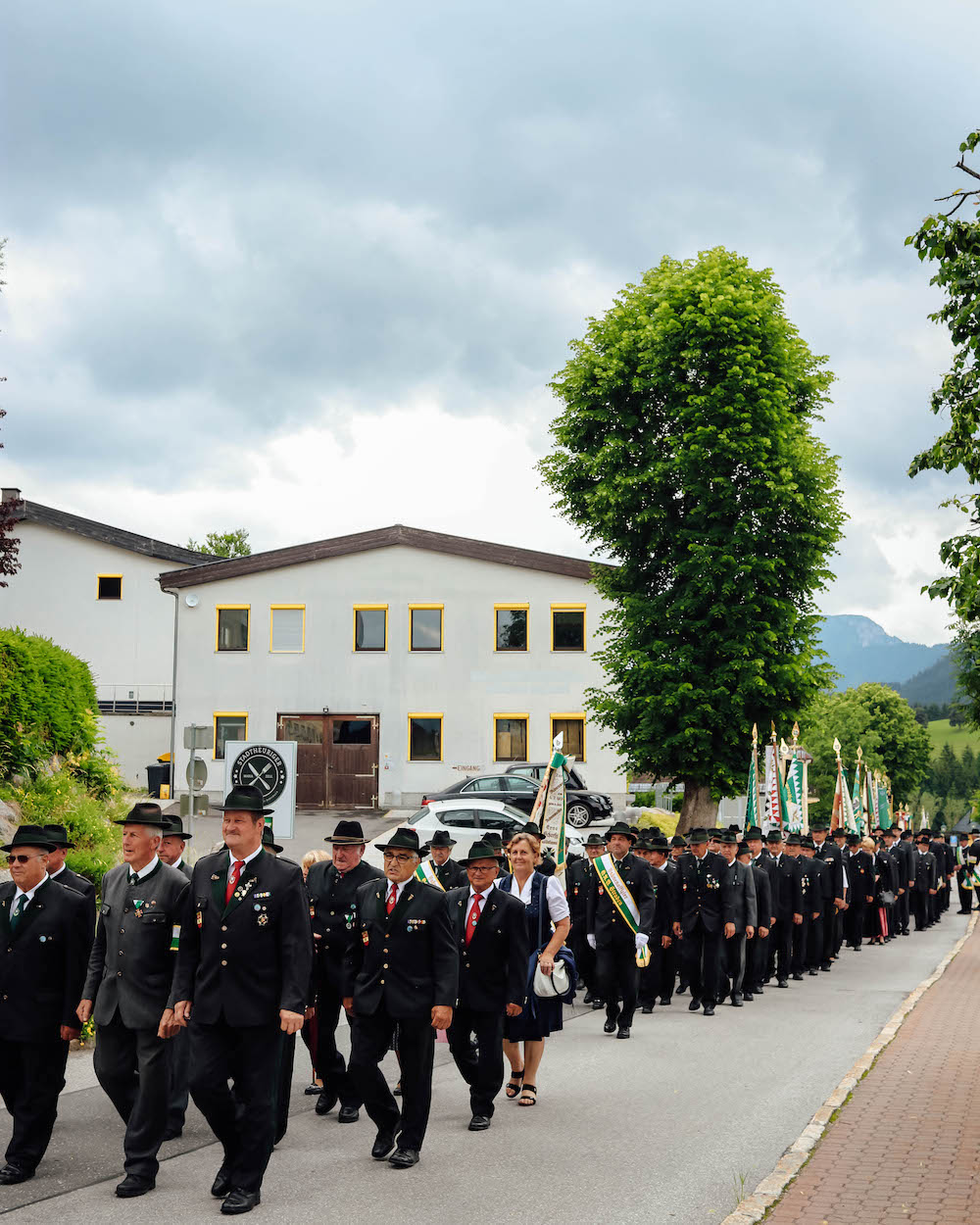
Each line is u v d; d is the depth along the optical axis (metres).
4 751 20.94
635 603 30.53
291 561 41.34
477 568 40.78
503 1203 7.07
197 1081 7.14
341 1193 7.30
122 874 8.02
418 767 40.53
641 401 31.30
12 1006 7.74
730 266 31.33
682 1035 13.20
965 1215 6.68
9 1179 7.50
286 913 7.28
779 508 29.62
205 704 41.44
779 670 29.31
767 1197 7.05
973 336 9.71
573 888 15.85
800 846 19.77
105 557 49.91
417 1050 8.02
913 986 17.97
